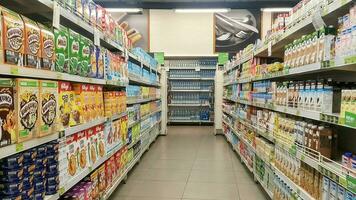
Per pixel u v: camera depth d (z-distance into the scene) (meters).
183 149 6.18
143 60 5.30
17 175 1.48
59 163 1.89
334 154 2.07
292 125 2.52
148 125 6.01
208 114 10.53
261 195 3.45
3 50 1.36
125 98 3.70
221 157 5.44
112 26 3.29
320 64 1.92
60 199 2.08
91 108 2.48
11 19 1.42
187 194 3.48
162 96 8.20
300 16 2.43
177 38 10.71
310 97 2.14
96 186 2.61
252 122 4.17
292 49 2.52
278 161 2.88
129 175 4.24
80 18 2.33
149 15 10.69
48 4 1.80
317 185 2.02
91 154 2.48
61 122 1.93
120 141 3.46
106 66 2.90
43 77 1.69
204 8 7.65
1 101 1.33
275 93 3.04
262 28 10.41
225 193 3.52
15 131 1.43
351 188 1.51
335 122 1.72
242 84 5.17
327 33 1.88
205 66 10.55
